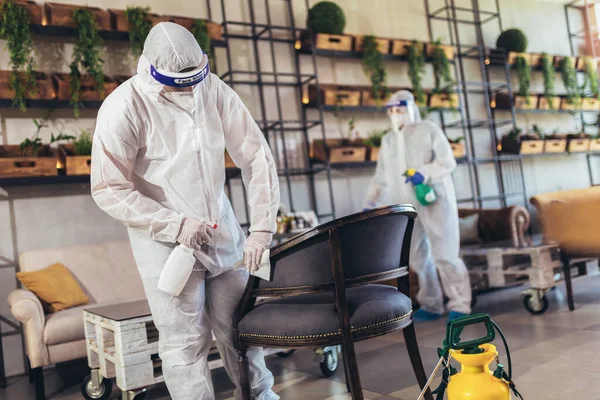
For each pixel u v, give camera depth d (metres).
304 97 5.33
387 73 5.96
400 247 1.92
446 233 3.82
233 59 5.07
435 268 4.04
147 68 1.64
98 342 2.64
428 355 2.92
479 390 1.14
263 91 5.18
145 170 1.73
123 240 4.31
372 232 1.75
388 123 5.93
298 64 5.38
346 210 5.55
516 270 3.84
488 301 4.43
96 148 1.64
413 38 6.32
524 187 6.79
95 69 4.00
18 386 3.46
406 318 1.90
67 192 4.16
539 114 7.45
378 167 4.23
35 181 3.77
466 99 6.67
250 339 1.85
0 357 3.48
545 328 3.22
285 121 5.04
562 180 7.49
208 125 1.74
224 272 1.88
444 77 5.97
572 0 7.92
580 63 7.58
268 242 1.77
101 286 3.74
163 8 4.74
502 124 6.80
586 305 3.74
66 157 3.82
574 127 7.82
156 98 1.65
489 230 4.82
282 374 2.91
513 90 7.21
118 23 4.18
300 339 1.72
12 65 4.02
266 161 1.83
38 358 2.96
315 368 2.96
